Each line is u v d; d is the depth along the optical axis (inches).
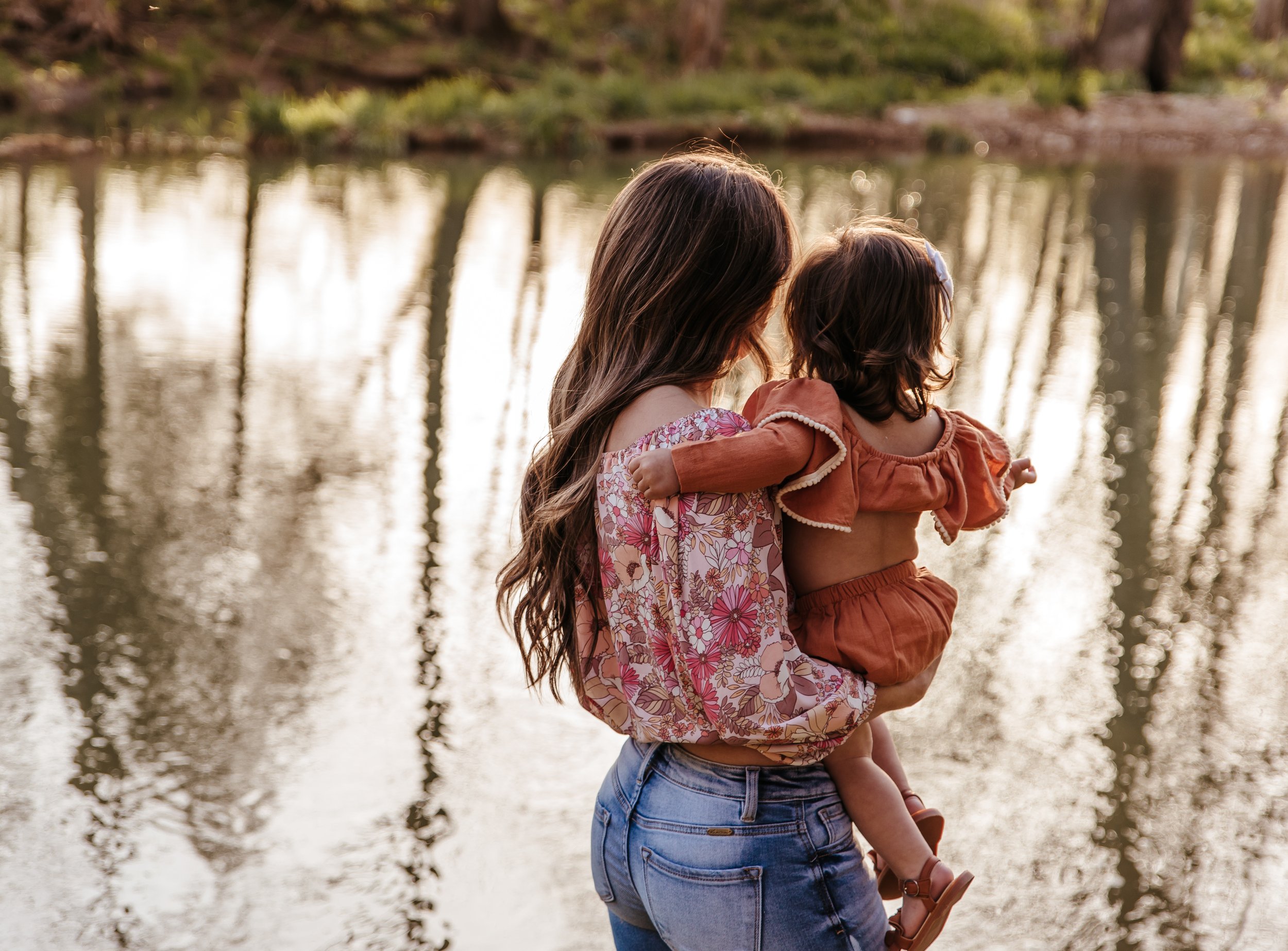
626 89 695.1
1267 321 293.6
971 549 174.9
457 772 121.3
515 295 299.7
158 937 96.8
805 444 55.2
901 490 58.1
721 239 57.0
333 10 873.5
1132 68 941.2
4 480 184.5
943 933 99.5
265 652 141.0
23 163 461.7
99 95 685.3
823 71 954.1
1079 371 252.1
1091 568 168.4
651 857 57.7
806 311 61.5
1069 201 484.1
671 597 54.1
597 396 57.9
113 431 205.9
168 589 155.0
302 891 103.8
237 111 594.2
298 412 218.2
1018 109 811.4
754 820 56.1
